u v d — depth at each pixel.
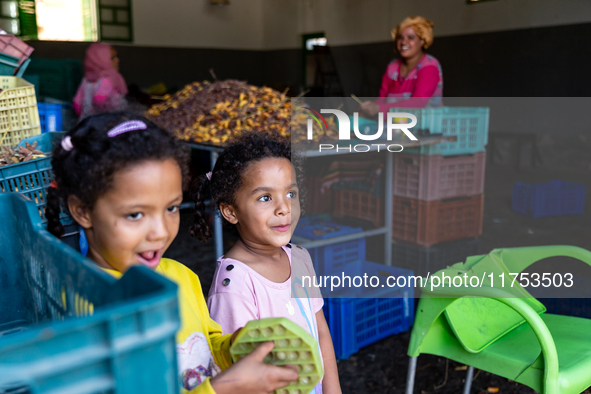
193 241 3.82
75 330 0.35
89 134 0.70
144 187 0.69
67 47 8.15
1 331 0.81
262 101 3.55
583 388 1.24
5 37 1.85
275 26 10.14
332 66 9.21
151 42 9.12
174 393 0.40
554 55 6.32
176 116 3.68
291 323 0.62
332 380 1.19
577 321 1.55
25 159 1.29
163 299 0.38
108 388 0.37
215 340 0.89
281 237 1.11
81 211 0.75
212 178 1.18
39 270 0.69
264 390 0.61
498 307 1.52
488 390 1.97
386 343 2.33
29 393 0.44
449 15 7.40
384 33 8.32
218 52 9.92
